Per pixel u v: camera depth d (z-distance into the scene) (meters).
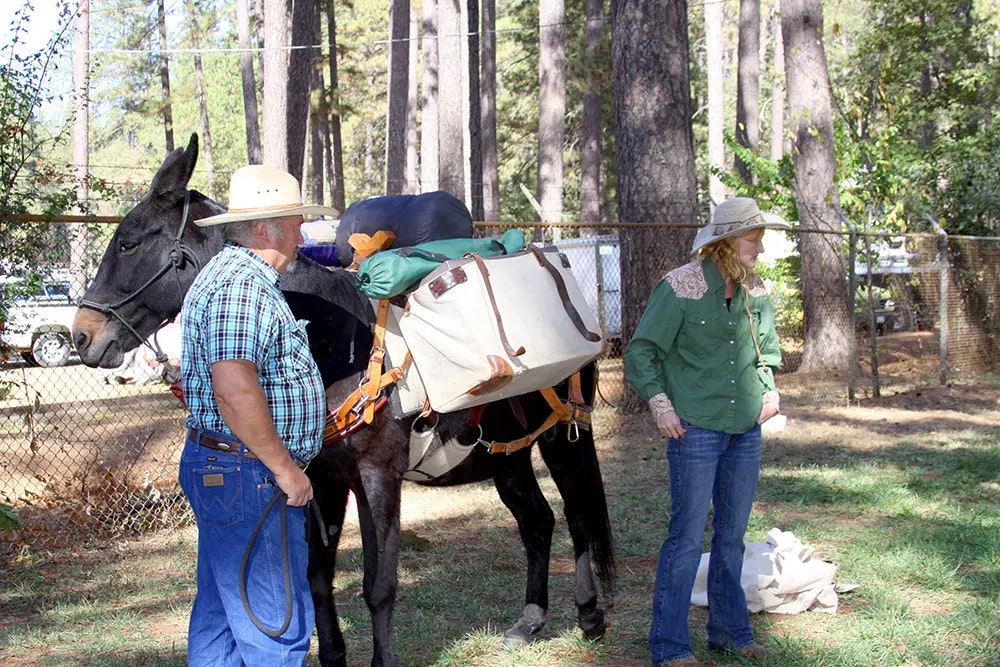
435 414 4.22
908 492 8.15
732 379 4.32
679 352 4.37
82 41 19.20
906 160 17.78
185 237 4.00
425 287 4.04
